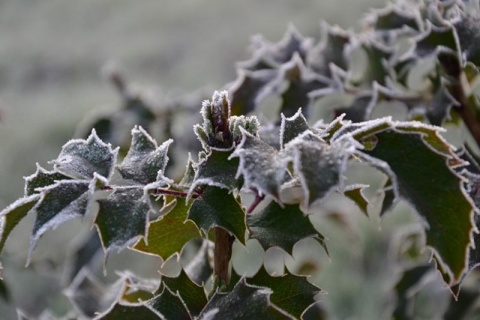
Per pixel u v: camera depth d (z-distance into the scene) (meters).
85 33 3.79
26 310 1.75
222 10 3.68
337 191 0.72
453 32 0.85
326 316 0.98
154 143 0.76
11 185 2.63
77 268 1.08
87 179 0.73
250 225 0.76
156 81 3.29
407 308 1.02
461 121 0.95
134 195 0.72
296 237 0.75
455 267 0.68
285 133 0.71
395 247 1.12
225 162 0.71
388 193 0.74
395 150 0.69
